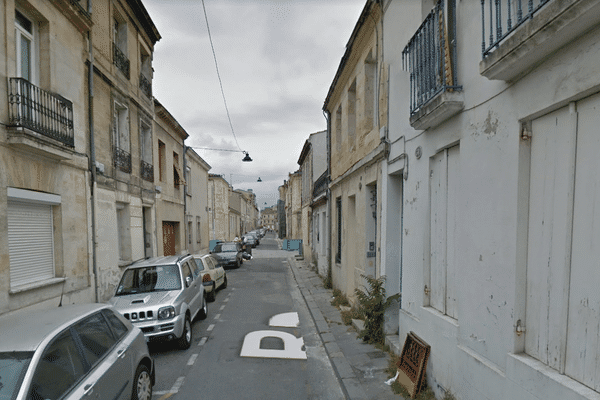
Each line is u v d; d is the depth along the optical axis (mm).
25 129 5656
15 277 5996
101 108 9156
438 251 4484
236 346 6684
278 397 4656
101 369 3355
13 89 5766
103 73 9180
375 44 7199
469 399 3521
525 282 2922
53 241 7059
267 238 67875
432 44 4355
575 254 2459
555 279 2623
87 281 8070
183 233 17922
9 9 5766
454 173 4137
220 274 12812
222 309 9828
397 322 6367
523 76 2848
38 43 6859
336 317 8375
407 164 5453
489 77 3000
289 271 18656
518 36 2559
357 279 8680
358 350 6039
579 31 2242
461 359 3689
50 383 2779
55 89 7059
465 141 3721
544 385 2557
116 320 4281
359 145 8547
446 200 4309
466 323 3639
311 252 19797
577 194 2449
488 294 3287
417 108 4660
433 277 4617
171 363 5855
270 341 6973
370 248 8016
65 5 7219
